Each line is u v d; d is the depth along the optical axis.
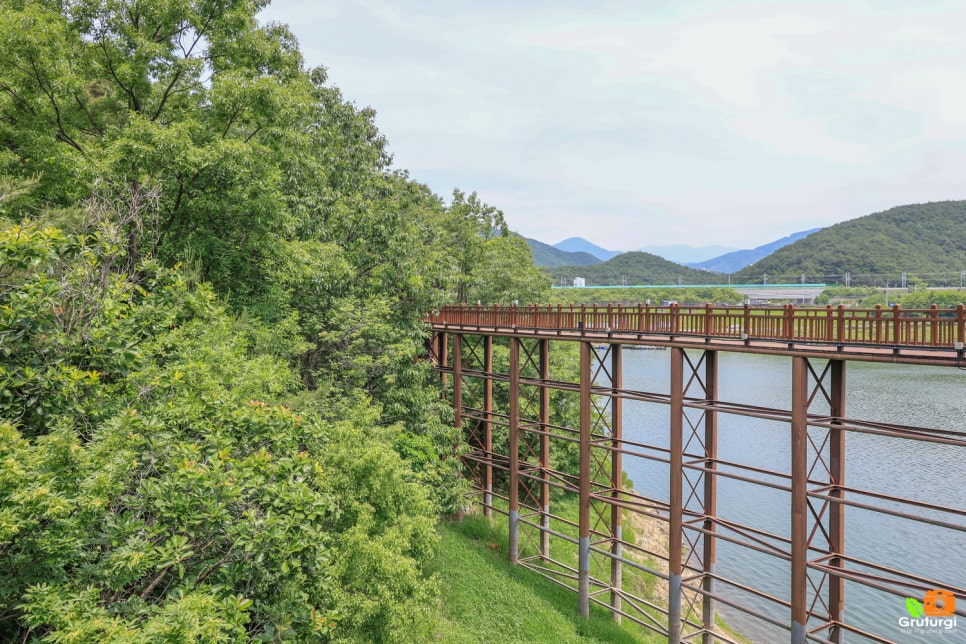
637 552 26.25
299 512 8.70
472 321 23.02
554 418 31.11
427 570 18.77
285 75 21.31
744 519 30.11
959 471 31.70
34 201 14.15
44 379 7.89
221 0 18.33
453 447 22.92
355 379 20.64
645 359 77.44
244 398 11.52
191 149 14.99
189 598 6.63
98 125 18.31
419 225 30.28
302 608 8.57
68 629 5.96
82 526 6.96
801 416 13.12
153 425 8.13
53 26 15.58
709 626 17.47
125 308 9.33
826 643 12.79
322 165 25.31
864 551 25.83
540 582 20.09
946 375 48.94
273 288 18.84
